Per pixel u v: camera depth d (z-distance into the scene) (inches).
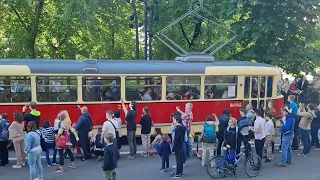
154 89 601.0
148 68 595.2
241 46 882.1
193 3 957.2
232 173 459.5
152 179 445.4
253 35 799.7
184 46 1053.2
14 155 534.0
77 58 1082.1
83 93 575.5
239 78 634.8
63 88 568.4
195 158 534.0
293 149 583.2
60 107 567.5
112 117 516.7
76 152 542.3
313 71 864.9
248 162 458.3
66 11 824.9
